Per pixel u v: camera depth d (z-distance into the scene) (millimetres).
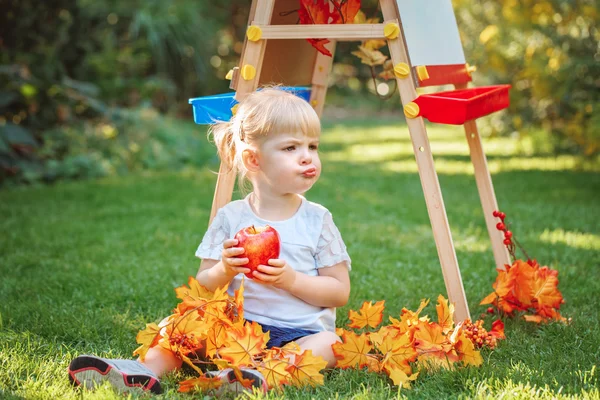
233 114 2619
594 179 6895
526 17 7547
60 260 4023
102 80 9406
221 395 2186
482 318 3031
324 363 2221
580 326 2811
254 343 2207
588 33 7324
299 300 2486
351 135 12258
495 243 3104
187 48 12773
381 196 6270
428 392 2213
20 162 7191
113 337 2811
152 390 2195
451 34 3078
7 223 5004
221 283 2463
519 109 8875
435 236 2627
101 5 11234
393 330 2455
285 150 2461
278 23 2930
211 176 7629
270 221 2551
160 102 12727
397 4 2566
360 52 3137
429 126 13914
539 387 2225
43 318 2963
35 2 8094
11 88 7609
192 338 2320
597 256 4012
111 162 7867
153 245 4422
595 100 7391
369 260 4039
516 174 7309
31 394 2166
